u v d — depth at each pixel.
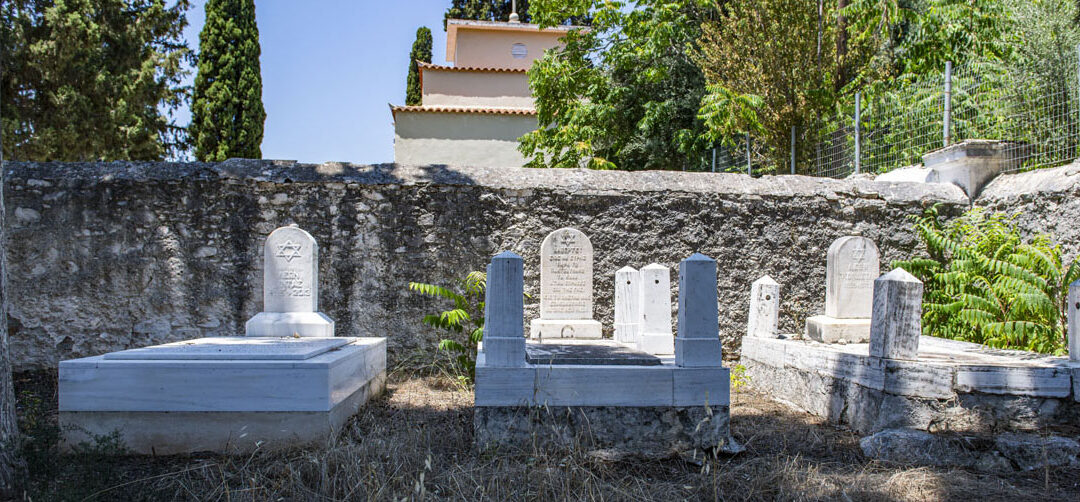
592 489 3.93
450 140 17.50
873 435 4.93
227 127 20.44
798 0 13.20
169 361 4.97
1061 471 4.43
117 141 15.25
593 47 17.98
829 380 6.01
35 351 7.89
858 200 9.02
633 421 4.74
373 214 8.29
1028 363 5.23
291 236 7.17
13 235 7.91
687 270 4.90
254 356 5.12
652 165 17.38
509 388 4.70
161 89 16.70
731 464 4.60
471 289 7.85
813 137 12.98
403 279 8.29
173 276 8.04
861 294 7.55
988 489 4.14
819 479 4.25
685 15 16.88
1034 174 8.37
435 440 4.91
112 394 4.86
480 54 21.14
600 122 17.08
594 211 8.59
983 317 7.13
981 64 12.21
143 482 4.19
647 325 7.36
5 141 14.30
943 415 5.08
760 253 8.84
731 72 13.66
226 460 4.63
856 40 14.06
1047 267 7.00
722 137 14.52
